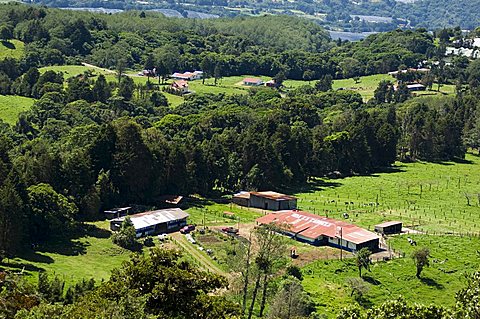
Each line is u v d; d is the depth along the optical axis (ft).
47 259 298.35
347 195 477.36
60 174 380.58
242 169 490.90
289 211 394.93
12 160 403.13
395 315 130.93
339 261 313.94
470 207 444.96
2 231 291.38
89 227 357.00
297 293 244.63
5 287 154.40
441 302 270.26
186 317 142.51
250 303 251.19
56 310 134.21
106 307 127.65
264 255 247.50
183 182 443.32
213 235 352.69
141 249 328.49
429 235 367.45
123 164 408.26
